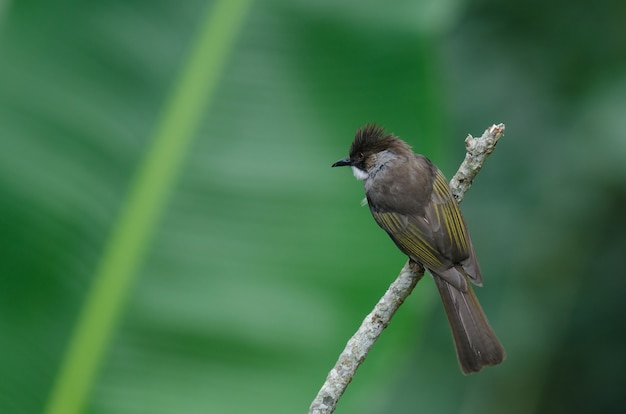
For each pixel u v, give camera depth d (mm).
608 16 13477
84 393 8641
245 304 8969
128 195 9031
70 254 8867
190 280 8938
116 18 9438
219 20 9516
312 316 9078
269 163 9289
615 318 13484
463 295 9305
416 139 9695
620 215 13227
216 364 8836
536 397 13523
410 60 9602
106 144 9133
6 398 8578
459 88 13508
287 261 9148
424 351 13727
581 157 13023
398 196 9703
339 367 7867
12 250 8844
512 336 13367
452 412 13523
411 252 9555
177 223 9031
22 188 8922
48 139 9086
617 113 12859
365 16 9625
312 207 9289
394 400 13531
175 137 9203
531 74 13469
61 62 9281
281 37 9539
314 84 9539
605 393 13594
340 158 9477
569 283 13367
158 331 8812
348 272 9258
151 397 8688
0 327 8703
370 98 9625
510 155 13297
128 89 9297
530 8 13617
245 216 9148
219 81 9383
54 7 9383
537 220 13188
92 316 8758
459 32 13641
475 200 13312
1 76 9195
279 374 8898
